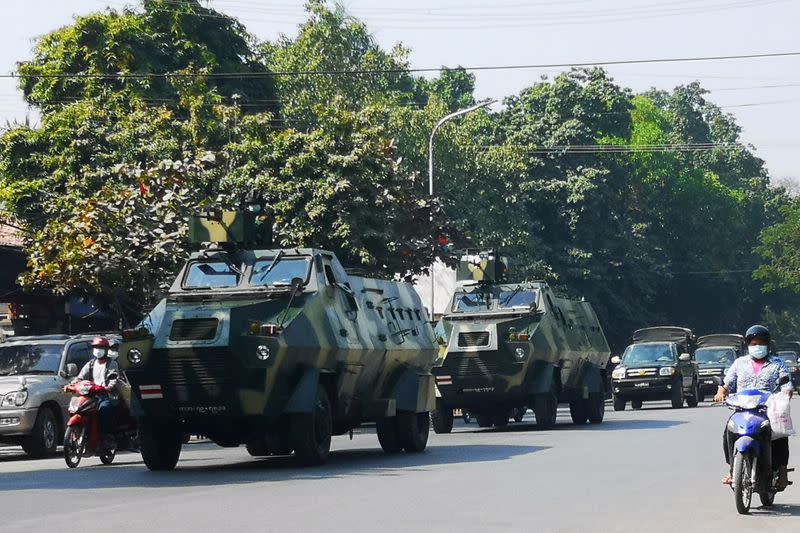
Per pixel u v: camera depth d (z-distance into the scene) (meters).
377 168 49.28
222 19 70.81
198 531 16.73
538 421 44.12
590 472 25.84
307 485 23.41
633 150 107.62
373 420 32.25
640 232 109.44
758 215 140.75
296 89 83.56
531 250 87.69
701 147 148.62
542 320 44.19
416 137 74.94
